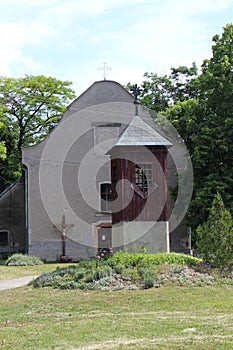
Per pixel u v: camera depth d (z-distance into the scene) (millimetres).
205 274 17516
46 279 17797
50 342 11000
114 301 15086
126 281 16938
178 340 10656
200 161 28594
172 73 41812
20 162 41562
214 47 29625
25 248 34062
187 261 18422
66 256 31219
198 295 15586
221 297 15398
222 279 17219
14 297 16328
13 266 27750
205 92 29891
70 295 15984
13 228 34406
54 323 12883
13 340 11312
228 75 28953
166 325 12117
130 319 13000
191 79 41469
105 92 32406
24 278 21891
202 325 11945
